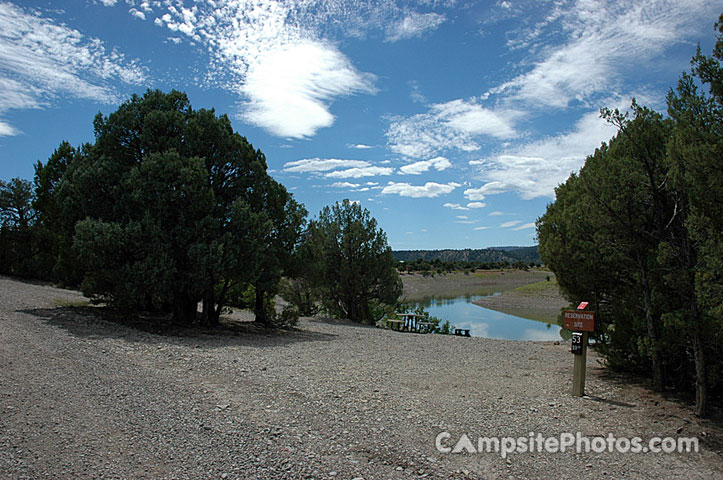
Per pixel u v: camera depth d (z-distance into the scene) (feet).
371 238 90.79
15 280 106.01
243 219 52.70
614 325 33.01
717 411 23.89
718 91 20.76
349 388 27.32
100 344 35.81
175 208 49.73
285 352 41.45
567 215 32.63
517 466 16.87
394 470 16.03
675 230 25.16
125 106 55.21
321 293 92.73
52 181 97.71
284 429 19.48
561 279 35.81
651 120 26.40
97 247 46.03
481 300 178.29
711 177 19.85
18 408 19.94
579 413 23.52
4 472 14.35
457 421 21.75
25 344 32.94
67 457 15.79
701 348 22.99
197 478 14.79
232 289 63.26
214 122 56.24
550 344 62.23
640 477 16.40
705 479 16.39
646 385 29.78
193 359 33.32
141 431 18.52
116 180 50.75
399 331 81.25
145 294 47.80
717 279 19.72
